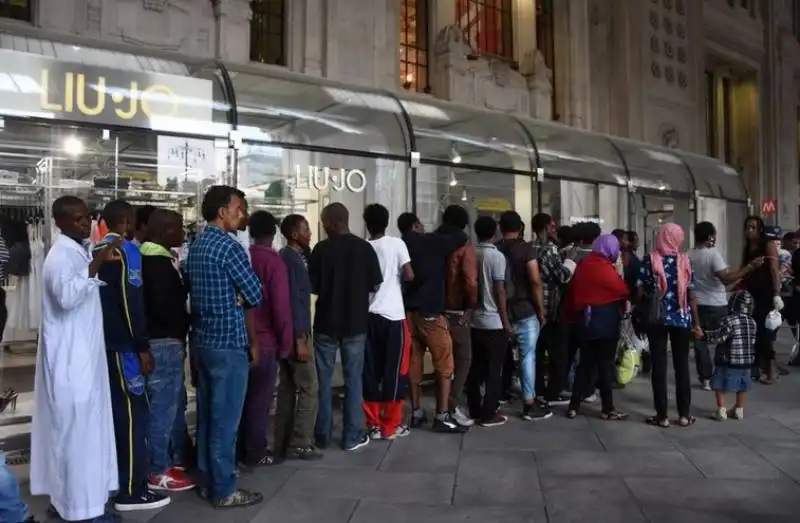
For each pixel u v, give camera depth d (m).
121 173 7.41
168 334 4.36
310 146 7.21
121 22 8.69
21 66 5.73
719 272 7.19
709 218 13.29
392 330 5.46
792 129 23.73
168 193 7.34
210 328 4.04
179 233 4.52
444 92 12.45
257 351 4.41
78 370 3.61
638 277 6.24
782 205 22.89
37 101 5.77
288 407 5.05
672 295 5.92
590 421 6.19
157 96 6.30
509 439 5.57
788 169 23.33
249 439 4.79
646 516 3.91
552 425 6.05
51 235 7.23
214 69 6.74
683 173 12.13
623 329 7.43
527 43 14.31
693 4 18.34
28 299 7.19
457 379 5.88
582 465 4.87
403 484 4.47
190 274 4.12
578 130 10.35
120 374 3.93
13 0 8.08
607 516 3.91
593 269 6.15
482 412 6.01
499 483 4.49
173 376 4.39
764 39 22.33
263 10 10.25
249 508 4.05
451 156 9.12
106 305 3.91
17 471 4.65
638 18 16.39
